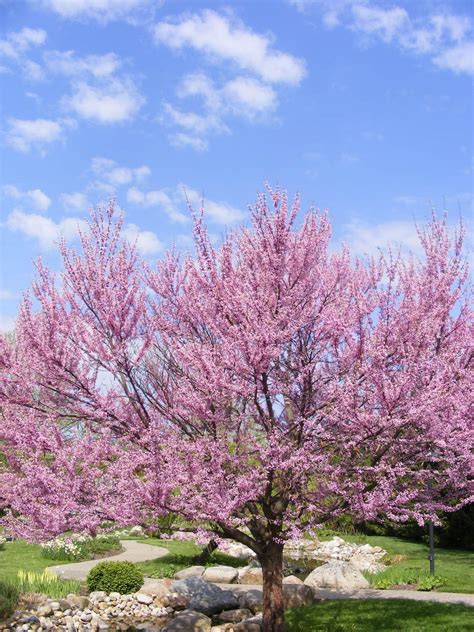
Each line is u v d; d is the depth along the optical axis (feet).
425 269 32.48
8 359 28.04
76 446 26.45
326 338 29.14
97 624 40.04
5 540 67.46
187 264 29.22
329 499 30.83
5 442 28.12
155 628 39.42
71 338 28.27
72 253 29.07
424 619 33.73
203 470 25.93
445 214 32.89
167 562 57.98
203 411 26.73
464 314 31.81
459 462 30.12
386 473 29.17
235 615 41.32
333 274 30.48
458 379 30.01
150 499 25.30
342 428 28.27
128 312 28.73
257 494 27.04
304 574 55.47
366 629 32.42
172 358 30.32
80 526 25.64
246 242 29.45
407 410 26.96
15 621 38.52
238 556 62.90
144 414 29.40
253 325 26.35
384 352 27.91
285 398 30.76
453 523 66.39
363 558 62.75
